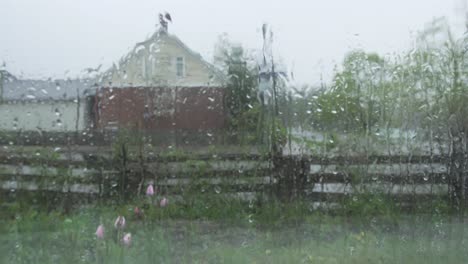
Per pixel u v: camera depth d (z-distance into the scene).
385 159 6.03
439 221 5.16
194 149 6.02
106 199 5.63
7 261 3.62
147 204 5.30
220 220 5.23
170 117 6.12
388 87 6.62
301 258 3.91
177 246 4.14
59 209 5.18
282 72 6.13
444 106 6.35
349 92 6.46
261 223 5.14
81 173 5.70
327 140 6.12
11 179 5.43
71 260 3.62
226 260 3.80
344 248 4.16
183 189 5.74
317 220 5.21
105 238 3.83
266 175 5.84
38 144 5.67
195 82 6.25
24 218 4.71
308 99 6.22
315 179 5.88
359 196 5.78
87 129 5.88
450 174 5.96
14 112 5.72
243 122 6.08
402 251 4.02
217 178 5.82
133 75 6.17
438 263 3.77
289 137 6.05
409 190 5.93
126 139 5.91
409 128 6.40
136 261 3.70
